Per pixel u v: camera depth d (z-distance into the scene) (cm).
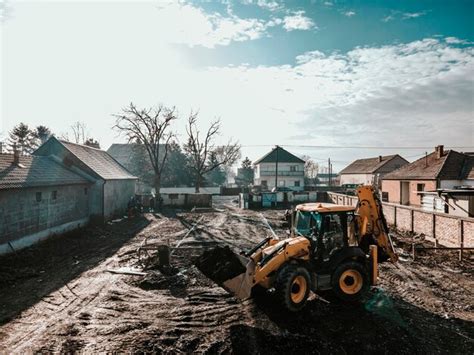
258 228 2203
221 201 4659
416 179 2841
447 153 2862
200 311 811
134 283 1049
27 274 1135
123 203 3038
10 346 656
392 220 2111
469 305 843
